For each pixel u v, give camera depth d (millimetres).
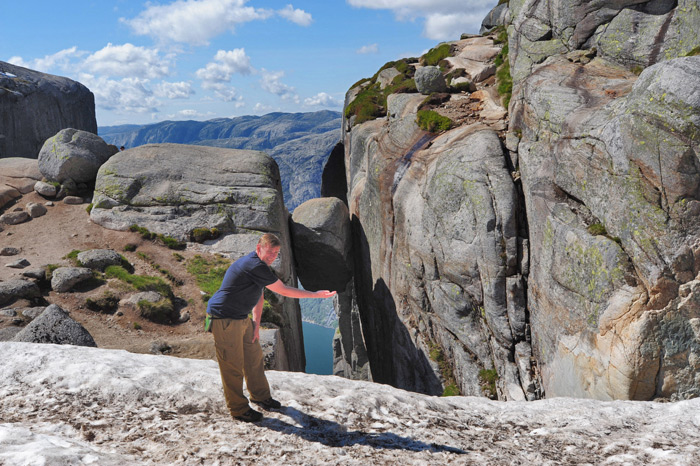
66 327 10203
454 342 15938
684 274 8500
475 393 14344
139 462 3953
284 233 22188
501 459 4820
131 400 5414
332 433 5090
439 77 24266
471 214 14812
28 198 22391
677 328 8445
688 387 8352
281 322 16625
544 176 12789
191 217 20531
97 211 20625
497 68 24703
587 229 10562
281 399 5793
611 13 14531
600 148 10383
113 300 15172
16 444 3746
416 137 21156
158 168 22172
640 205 9102
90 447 4207
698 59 9117
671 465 4645
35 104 59438
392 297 21047
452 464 4605
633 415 6312
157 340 13734
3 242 18594
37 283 15500
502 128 18109
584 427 5938
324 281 25656
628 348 8633
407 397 6473
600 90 12695
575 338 10391
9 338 11031
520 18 17719
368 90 32031
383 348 23031
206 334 14398
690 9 12312
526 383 12617
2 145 54031
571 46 15695
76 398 5336
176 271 17672
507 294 13711
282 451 4559
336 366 39031
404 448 4914
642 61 13336
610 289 9352
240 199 21188
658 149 8859
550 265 11789
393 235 20781
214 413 5312
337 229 25078
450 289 15719
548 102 13250
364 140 26516
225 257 18938
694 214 8531
